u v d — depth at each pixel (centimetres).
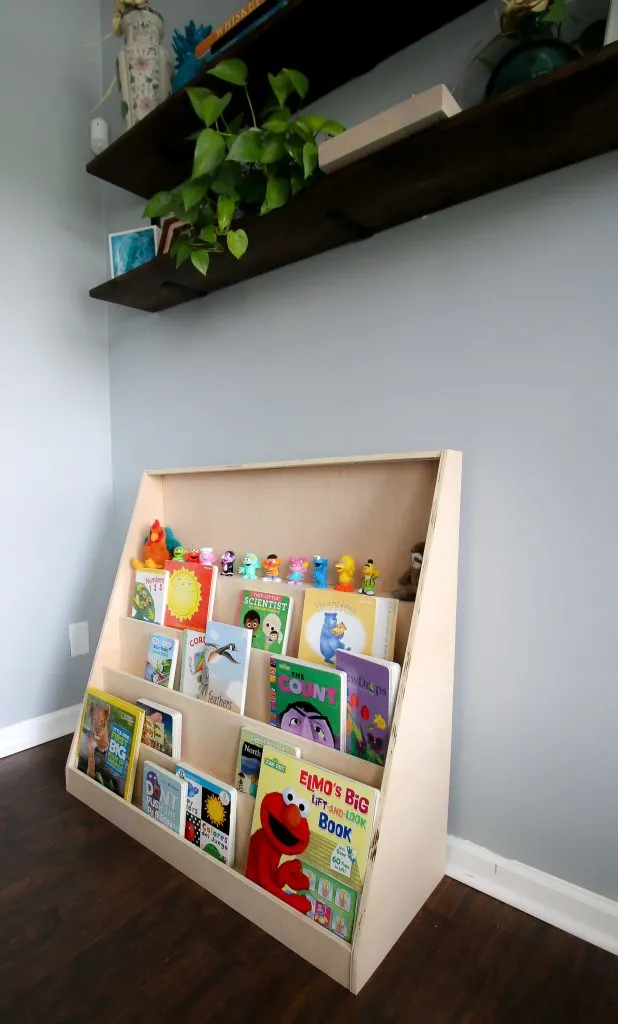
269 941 103
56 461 189
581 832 107
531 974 97
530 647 111
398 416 127
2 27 169
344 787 97
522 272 107
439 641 108
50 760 173
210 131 112
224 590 138
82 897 114
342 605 115
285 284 146
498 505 113
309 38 117
